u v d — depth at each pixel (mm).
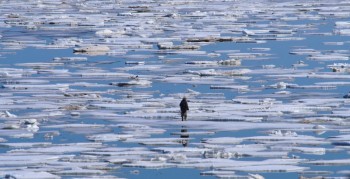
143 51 105188
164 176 47031
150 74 88000
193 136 57938
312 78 84188
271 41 113125
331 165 49281
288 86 78812
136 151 52812
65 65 94625
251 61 96625
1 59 98750
